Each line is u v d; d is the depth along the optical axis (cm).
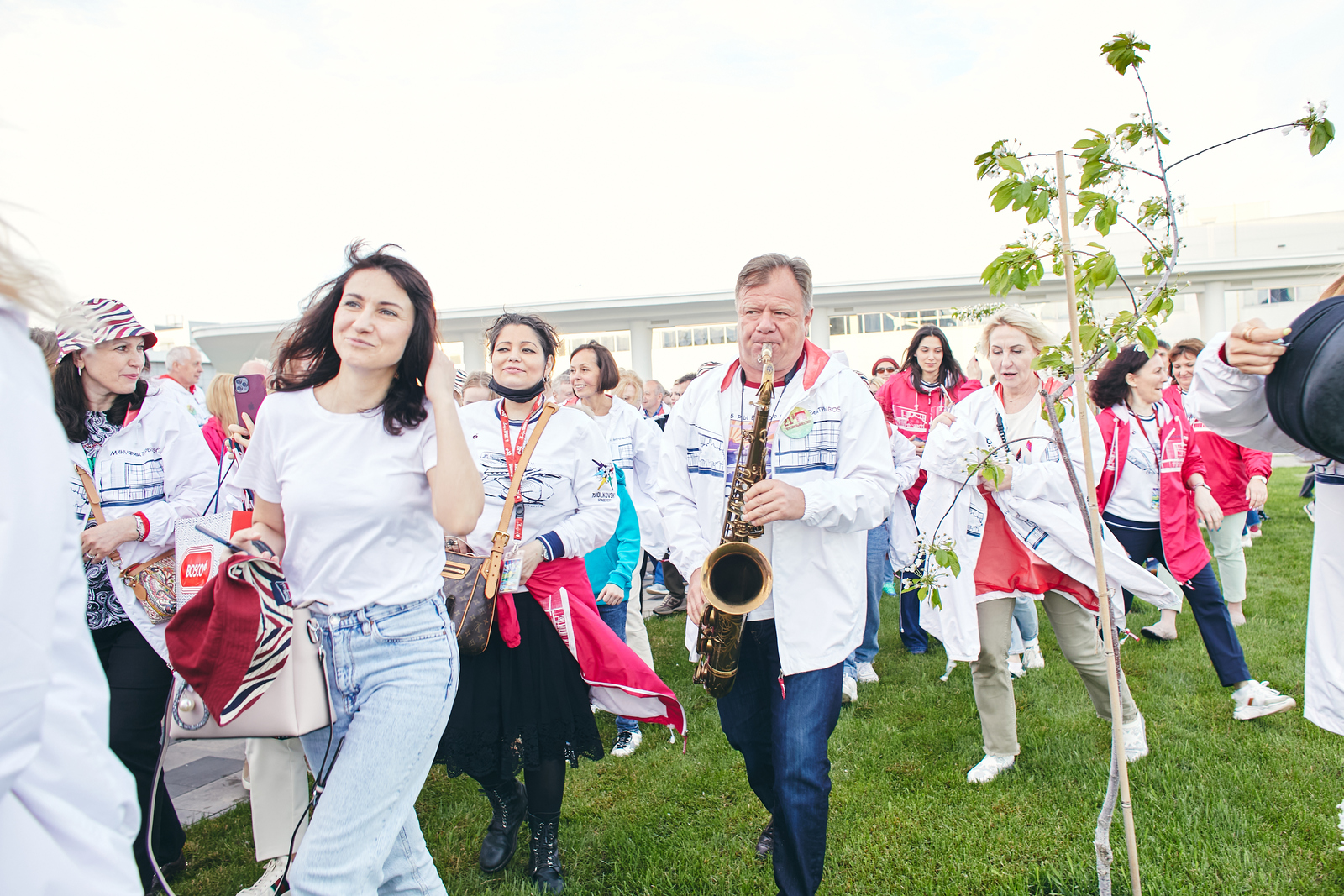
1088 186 179
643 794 341
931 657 517
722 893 265
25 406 90
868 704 432
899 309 2261
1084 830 285
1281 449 216
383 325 186
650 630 629
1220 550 526
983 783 328
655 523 461
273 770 273
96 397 289
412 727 182
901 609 535
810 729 225
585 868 285
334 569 190
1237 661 373
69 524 97
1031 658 478
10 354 91
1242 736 352
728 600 234
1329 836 269
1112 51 172
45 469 90
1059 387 209
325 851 168
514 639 266
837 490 224
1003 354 339
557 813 279
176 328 2125
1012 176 181
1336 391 163
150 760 279
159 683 279
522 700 268
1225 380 192
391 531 192
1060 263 190
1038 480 316
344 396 197
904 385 548
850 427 243
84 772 98
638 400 705
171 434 297
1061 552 320
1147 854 265
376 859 172
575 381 457
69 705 98
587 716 278
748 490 236
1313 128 163
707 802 329
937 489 347
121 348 278
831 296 2169
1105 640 190
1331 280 207
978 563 336
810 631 230
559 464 285
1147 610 586
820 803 221
